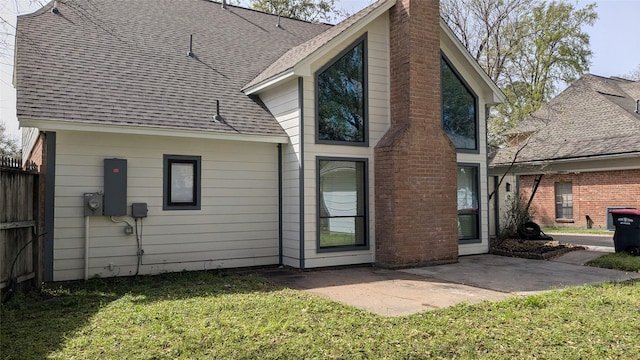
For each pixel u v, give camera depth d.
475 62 12.03
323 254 10.04
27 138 12.59
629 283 8.16
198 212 9.76
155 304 6.61
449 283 8.42
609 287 7.70
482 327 5.52
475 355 4.64
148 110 9.33
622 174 17.83
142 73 10.49
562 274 9.23
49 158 8.37
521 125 21.72
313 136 10.02
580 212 19.41
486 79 12.21
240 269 10.09
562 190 20.34
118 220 8.97
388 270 9.86
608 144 17.38
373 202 10.64
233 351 4.62
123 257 8.99
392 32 10.92
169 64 11.27
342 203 10.39
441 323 5.68
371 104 10.75
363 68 10.73
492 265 10.43
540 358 4.56
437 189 10.62
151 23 12.80
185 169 9.73
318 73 10.14
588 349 4.77
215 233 9.91
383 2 10.66
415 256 10.20
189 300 6.84
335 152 10.27
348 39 10.50
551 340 5.04
